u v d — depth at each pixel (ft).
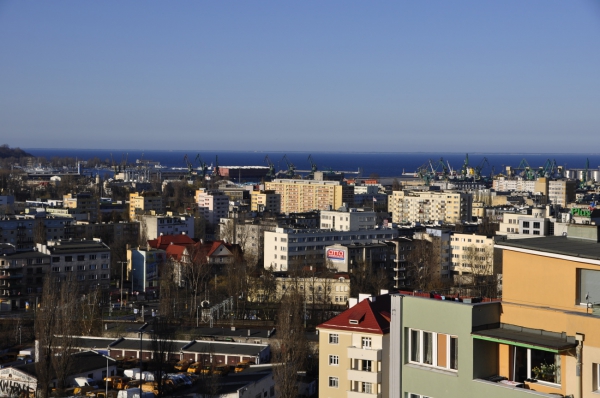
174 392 568.41
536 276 167.32
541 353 161.48
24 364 622.54
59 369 582.35
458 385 164.96
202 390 531.09
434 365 170.81
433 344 170.91
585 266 159.53
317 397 589.73
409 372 172.65
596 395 150.92
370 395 454.81
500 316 167.73
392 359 175.63
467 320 164.25
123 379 609.01
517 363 164.35
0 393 580.30
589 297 160.25
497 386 158.92
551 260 164.96
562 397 152.15
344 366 474.08
